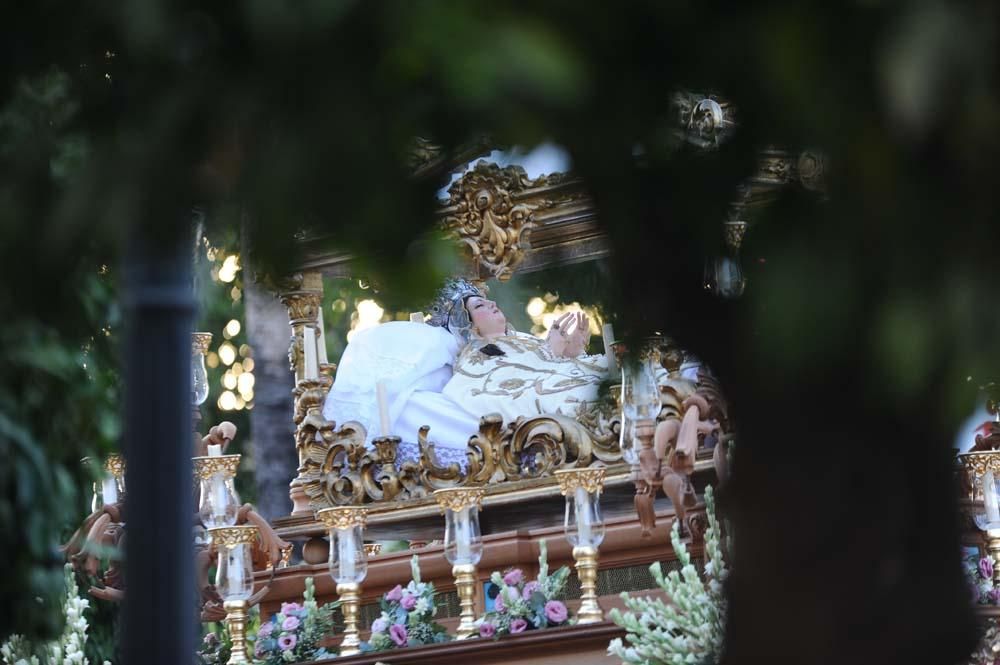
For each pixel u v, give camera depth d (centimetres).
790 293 353
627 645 1560
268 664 1780
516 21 316
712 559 1458
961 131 318
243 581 1809
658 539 1675
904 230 340
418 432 1916
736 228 430
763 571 459
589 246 1770
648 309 462
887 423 432
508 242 1798
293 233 349
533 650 1596
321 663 1695
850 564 450
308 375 2056
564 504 1862
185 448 443
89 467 1266
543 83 308
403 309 368
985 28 310
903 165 334
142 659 444
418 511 1895
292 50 318
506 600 1631
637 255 438
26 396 1155
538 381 1903
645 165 404
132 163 327
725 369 449
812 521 447
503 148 342
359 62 322
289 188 328
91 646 1997
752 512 456
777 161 386
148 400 436
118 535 1797
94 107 359
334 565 1755
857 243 348
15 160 354
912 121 311
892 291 342
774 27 339
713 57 351
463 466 1906
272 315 3494
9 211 345
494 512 1920
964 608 464
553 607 1616
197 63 329
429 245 361
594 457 1808
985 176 329
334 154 326
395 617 1720
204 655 1867
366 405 2006
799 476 443
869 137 332
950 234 339
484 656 1620
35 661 1705
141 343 436
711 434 1587
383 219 342
